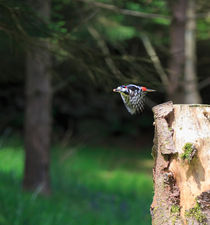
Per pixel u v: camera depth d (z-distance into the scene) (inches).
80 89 1155.3
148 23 575.8
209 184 142.6
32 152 532.1
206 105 152.4
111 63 249.9
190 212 143.9
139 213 482.6
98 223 421.4
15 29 247.1
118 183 690.8
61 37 251.4
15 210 370.6
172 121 153.7
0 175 537.3
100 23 504.7
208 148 144.8
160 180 151.8
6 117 1139.3
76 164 765.9
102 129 1223.5
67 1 382.9
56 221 377.7
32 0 366.6
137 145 1205.1
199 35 614.2
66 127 1229.7
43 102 535.2
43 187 525.7
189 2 485.1
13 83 1164.5
